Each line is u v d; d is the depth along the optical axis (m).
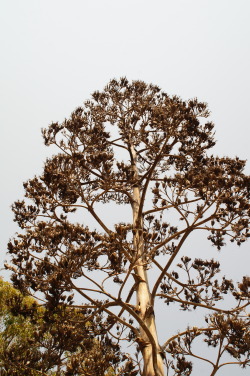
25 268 7.96
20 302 7.96
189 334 7.54
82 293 7.18
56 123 10.57
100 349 8.00
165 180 8.88
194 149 10.84
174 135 11.20
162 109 10.75
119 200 11.12
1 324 10.02
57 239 7.98
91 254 7.56
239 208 8.11
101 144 11.36
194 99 10.70
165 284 9.73
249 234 8.61
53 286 6.89
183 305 9.74
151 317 7.84
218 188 8.17
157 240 9.55
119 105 13.87
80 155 9.80
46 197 9.66
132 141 12.66
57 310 7.21
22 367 6.51
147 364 7.17
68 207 10.08
